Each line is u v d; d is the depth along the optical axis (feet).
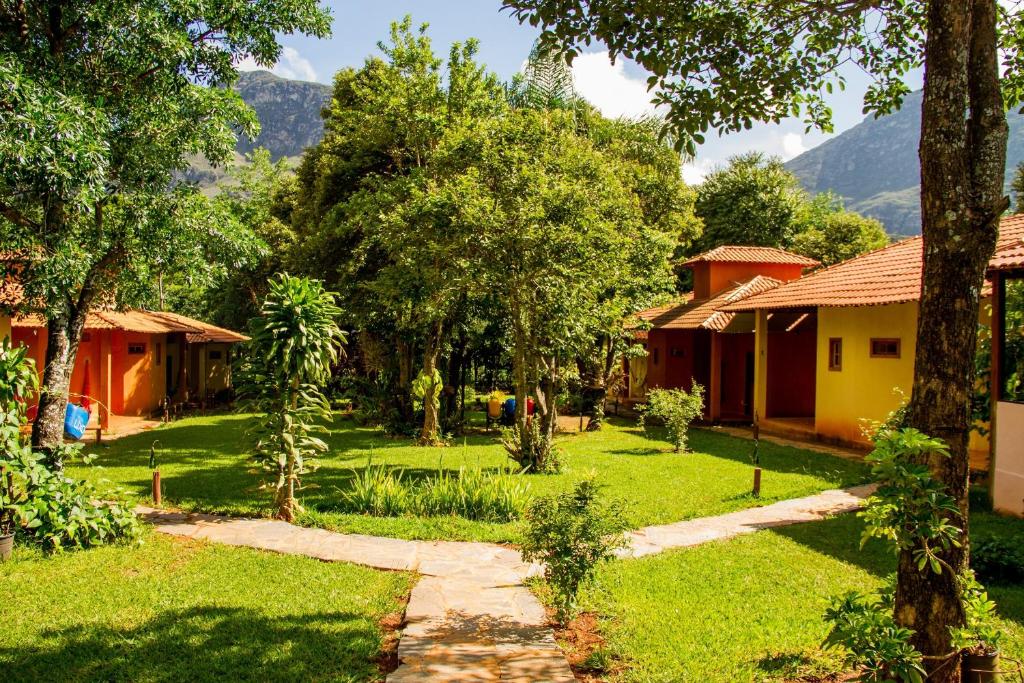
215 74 41.19
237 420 82.53
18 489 28.37
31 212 36.76
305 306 32.76
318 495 38.37
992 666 13.93
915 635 13.87
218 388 112.88
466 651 18.57
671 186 90.68
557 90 74.08
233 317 124.98
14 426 26.71
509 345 70.13
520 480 39.60
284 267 84.43
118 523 28.50
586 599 22.27
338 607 21.81
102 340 72.74
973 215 13.69
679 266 96.78
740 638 19.35
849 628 13.23
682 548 28.43
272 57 41.88
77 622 19.98
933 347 14.01
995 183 13.75
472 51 59.93
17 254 35.58
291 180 116.26
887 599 14.88
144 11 35.04
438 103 59.67
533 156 45.85
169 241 37.70
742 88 20.51
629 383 104.68
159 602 21.74
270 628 19.86
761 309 65.51
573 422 82.64
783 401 77.51
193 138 39.34
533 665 17.71
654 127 92.02
